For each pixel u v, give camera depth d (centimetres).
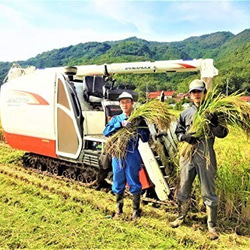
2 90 778
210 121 398
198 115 404
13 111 735
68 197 564
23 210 509
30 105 691
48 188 610
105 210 505
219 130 405
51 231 439
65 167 691
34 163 753
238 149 552
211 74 556
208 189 417
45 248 396
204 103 415
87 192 589
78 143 608
